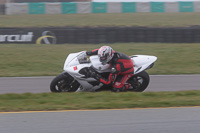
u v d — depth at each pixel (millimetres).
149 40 54156
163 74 32969
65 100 20250
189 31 54188
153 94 22328
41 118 16656
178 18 76188
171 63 39375
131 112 17969
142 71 23609
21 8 85938
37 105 19141
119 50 47188
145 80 23422
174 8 89625
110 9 88125
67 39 53656
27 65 37812
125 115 17375
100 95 21500
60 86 22547
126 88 23172
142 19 73562
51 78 30438
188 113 17891
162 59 41656
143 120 16578
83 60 22469
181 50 47906
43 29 53750
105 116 17141
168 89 26094
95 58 22641
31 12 86250
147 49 48312
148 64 23672
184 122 16344
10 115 17109
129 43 53625
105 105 19078
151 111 18219
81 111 18047
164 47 50125
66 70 21547
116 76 23156
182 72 33875
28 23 67125
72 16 79125
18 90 25375
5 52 45719
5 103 19594
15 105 19172
